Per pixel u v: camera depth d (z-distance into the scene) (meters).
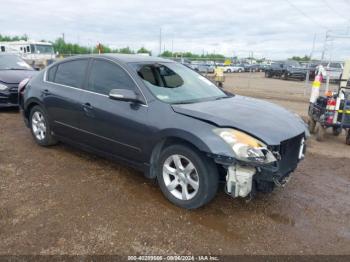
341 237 3.08
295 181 4.43
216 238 2.97
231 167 3.07
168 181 3.58
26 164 4.59
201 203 3.29
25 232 2.96
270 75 32.91
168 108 3.54
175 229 3.09
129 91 3.69
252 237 3.01
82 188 3.88
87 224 3.11
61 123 4.76
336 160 5.48
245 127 3.18
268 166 3.05
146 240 2.90
